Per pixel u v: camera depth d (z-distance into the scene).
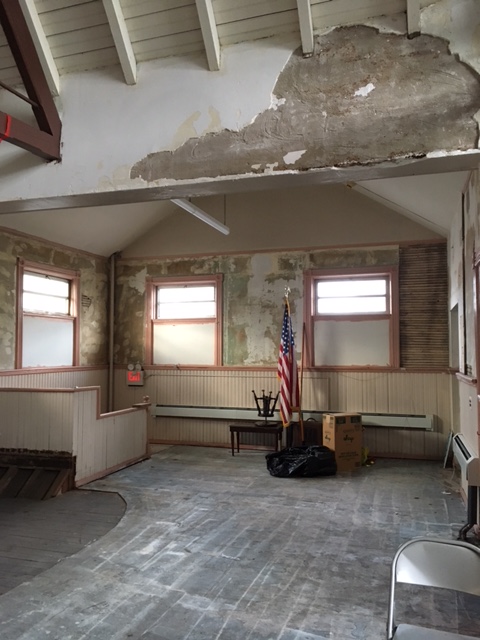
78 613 2.72
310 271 7.51
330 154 2.45
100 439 5.76
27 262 6.78
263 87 2.58
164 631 2.55
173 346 8.16
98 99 2.88
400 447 7.00
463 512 4.51
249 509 4.60
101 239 7.89
